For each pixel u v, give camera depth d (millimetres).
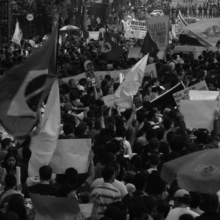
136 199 11039
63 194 11320
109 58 34281
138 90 21281
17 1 63000
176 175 10109
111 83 26125
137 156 13625
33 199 10500
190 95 18500
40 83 12547
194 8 112000
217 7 111625
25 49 43938
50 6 63156
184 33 43312
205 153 10008
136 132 17766
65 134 15219
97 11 82625
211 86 23469
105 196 11867
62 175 12992
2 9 53719
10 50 42375
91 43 46656
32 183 12672
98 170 13688
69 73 29625
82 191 12938
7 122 12547
